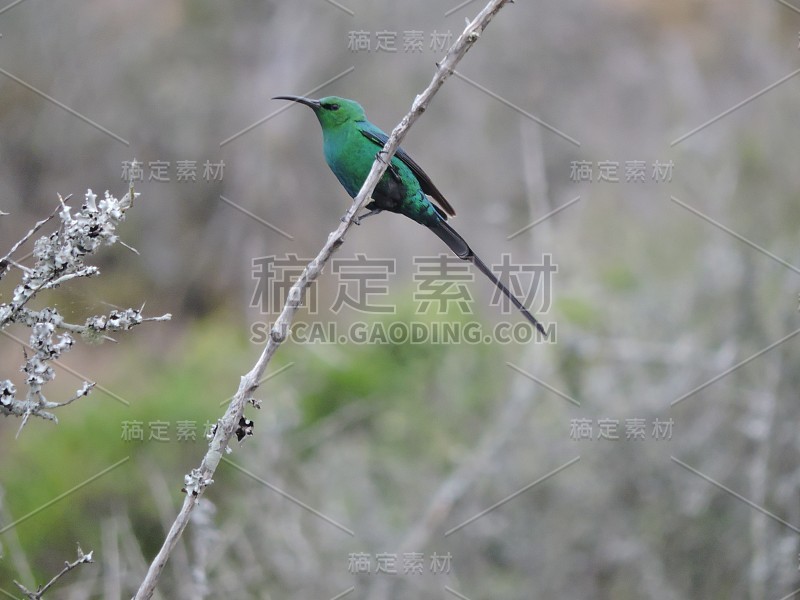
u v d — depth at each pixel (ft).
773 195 45.03
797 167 46.24
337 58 59.62
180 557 27.81
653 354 37.47
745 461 33.42
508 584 32.63
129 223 54.60
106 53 59.77
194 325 53.31
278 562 29.45
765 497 31.48
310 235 57.26
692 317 39.14
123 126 58.18
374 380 41.47
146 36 60.54
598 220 48.55
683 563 32.78
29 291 14.07
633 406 35.91
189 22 61.52
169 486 34.12
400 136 17.63
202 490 15.38
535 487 34.86
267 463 31.96
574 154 59.98
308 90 59.47
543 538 33.68
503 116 61.46
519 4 64.23
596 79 64.28
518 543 33.68
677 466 34.19
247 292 55.06
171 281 54.19
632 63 64.69
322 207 58.59
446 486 33.96
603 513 33.94
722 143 47.14
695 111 59.93
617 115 63.36
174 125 58.54
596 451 35.17
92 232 14.28
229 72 60.59
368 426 40.06
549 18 64.75
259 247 56.08
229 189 57.16
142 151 58.08
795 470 31.86
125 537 28.53
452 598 31.24
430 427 38.86
